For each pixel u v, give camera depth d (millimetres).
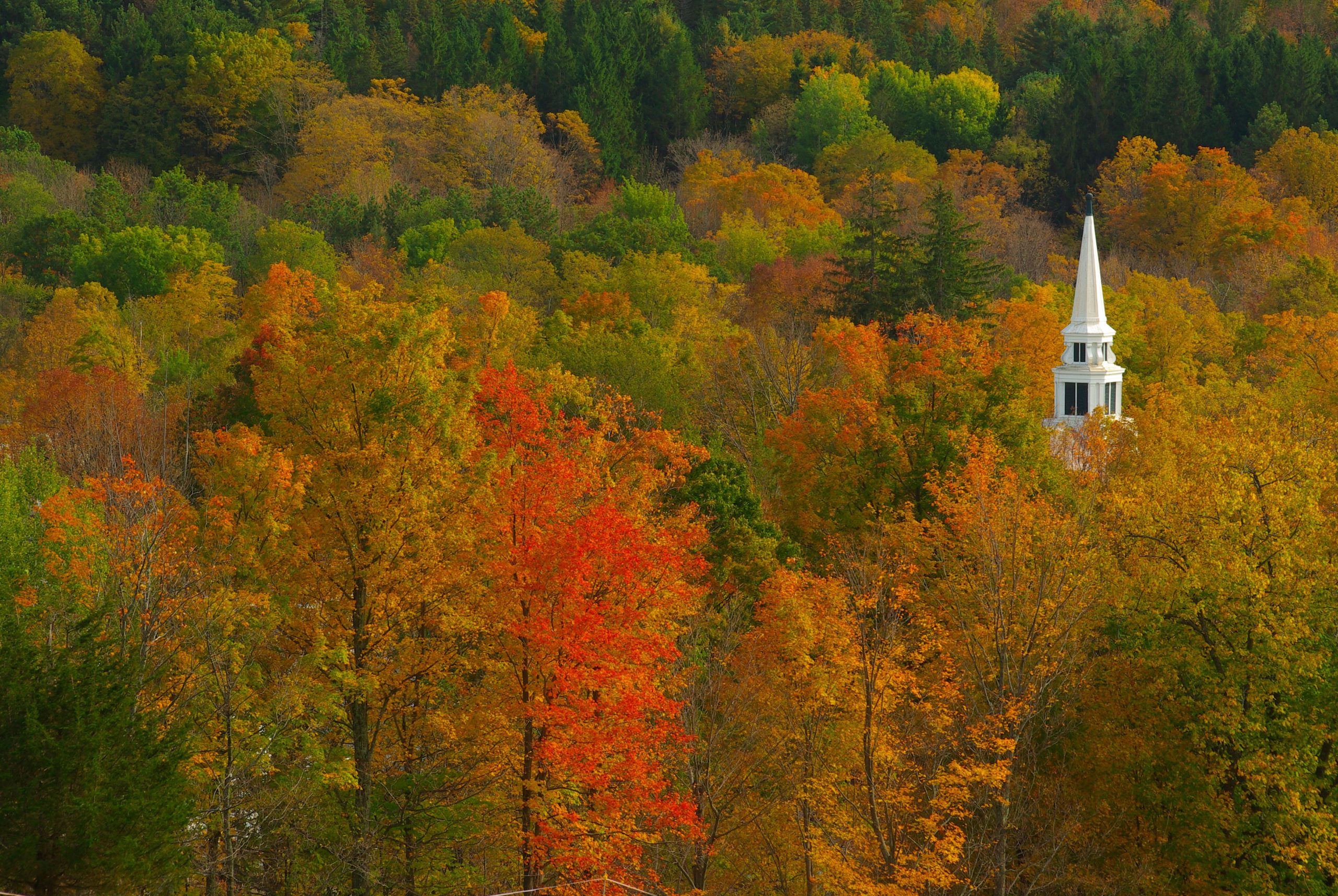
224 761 127438
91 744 102188
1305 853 135500
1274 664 145750
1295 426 180250
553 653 129375
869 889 132750
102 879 101188
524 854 131875
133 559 129375
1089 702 157500
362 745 136000
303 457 132750
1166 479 167250
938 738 156625
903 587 156000
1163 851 153750
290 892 140125
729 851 153750
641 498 157375
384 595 135250
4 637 107188
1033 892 158500
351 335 139250
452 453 140000
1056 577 154125
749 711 151875
